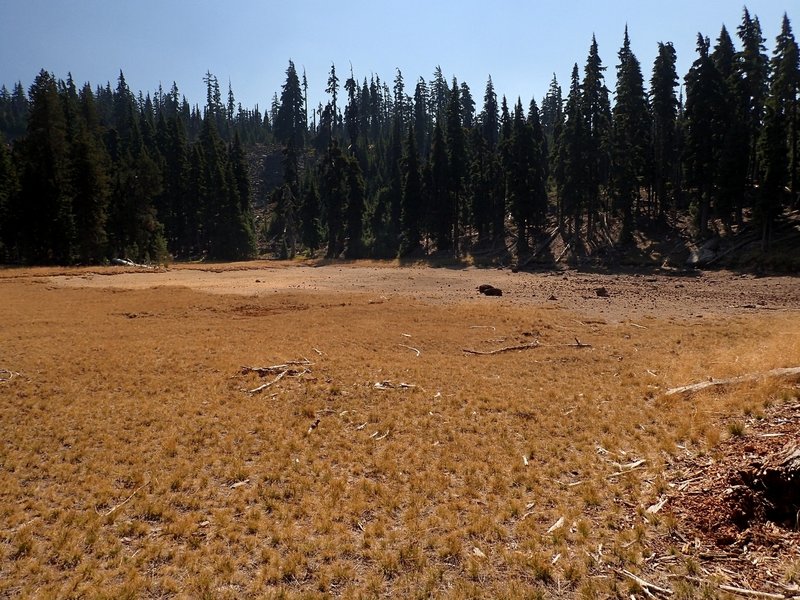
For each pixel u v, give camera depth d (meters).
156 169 68.50
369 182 99.50
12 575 5.75
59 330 20.41
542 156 70.94
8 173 58.84
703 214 47.78
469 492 7.60
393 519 6.92
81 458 8.96
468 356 16.94
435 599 5.28
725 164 44.97
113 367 14.81
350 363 15.55
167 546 6.34
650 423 9.99
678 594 5.12
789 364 11.64
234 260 76.06
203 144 92.62
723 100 46.12
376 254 72.25
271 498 7.54
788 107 47.16
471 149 74.81
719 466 7.41
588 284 39.19
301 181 100.31
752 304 27.25
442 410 11.44
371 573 5.73
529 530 6.47
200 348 17.41
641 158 52.06
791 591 4.91
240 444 9.59
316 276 47.31
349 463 8.79
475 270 53.34
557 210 64.25
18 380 13.37
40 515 7.09
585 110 55.12
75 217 58.25
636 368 14.49
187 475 8.28
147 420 10.72
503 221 67.75
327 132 127.38
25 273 44.38
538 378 13.93
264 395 12.58
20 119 143.38
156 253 65.81
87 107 84.56
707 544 5.86
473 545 6.23
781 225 43.62
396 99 118.50
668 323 22.03
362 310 26.33
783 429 8.13
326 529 6.62
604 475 7.93
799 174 47.53
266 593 5.39
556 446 9.20
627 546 6.00
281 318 24.20
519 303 29.33
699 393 11.09
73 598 5.34
